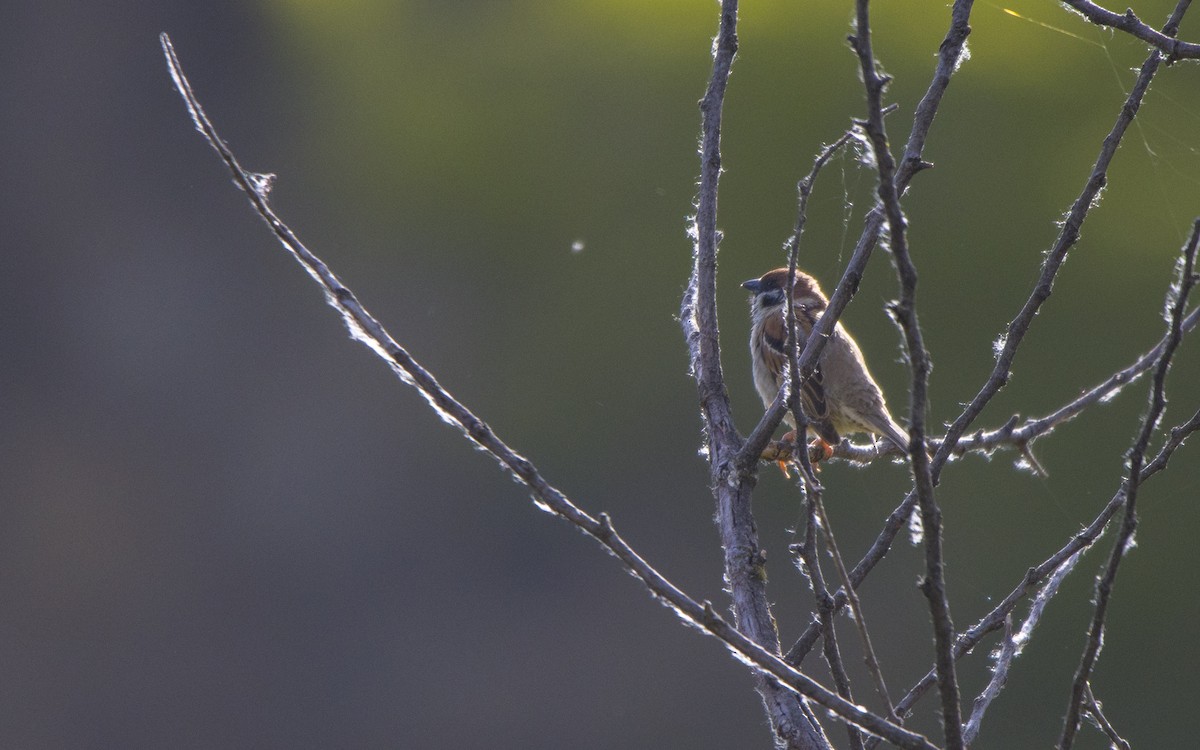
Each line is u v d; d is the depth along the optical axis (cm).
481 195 1948
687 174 1825
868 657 229
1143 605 1362
